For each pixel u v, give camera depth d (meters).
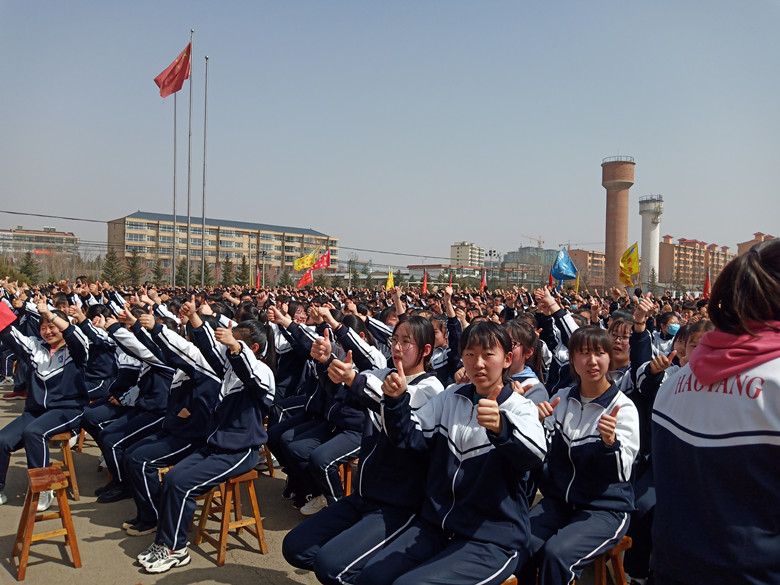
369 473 3.21
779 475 1.37
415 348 3.47
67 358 5.11
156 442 4.44
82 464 5.96
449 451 2.79
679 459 1.55
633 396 3.91
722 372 1.48
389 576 2.62
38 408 4.99
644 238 58.16
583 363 3.14
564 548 2.83
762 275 1.46
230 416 4.02
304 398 5.89
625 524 3.07
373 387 2.99
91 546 4.13
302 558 3.13
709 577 1.43
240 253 72.69
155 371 4.96
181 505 3.82
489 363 2.67
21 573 3.64
